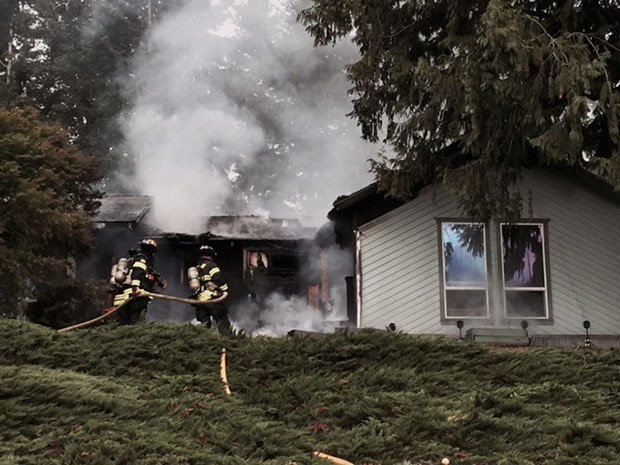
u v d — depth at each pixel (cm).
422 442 598
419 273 1545
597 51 1184
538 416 659
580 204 1577
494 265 1549
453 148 1470
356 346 841
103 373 771
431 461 575
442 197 1564
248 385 751
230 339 873
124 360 796
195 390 723
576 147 1155
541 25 1167
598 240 1568
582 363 840
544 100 1278
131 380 750
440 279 1541
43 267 1570
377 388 738
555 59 1144
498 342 1465
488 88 1230
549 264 1554
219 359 816
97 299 1805
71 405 622
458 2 1288
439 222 1559
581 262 1562
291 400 704
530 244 1562
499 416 661
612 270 1561
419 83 1258
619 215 1575
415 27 1393
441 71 1232
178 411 639
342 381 754
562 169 1574
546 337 1449
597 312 1545
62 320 1769
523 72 1144
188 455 539
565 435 600
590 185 1571
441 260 1545
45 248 1675
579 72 1108
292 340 870
